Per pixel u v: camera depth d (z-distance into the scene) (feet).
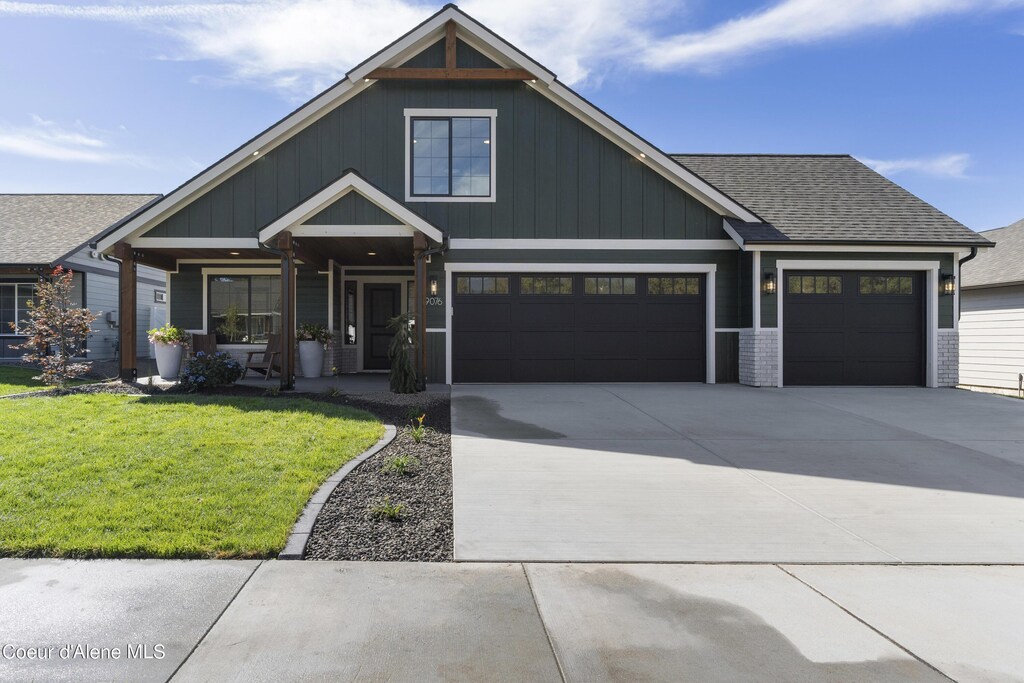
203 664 7.86
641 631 8.87
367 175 38.29
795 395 33.17
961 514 14.11
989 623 9.22
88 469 15.71
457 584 10.37
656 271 38.81
